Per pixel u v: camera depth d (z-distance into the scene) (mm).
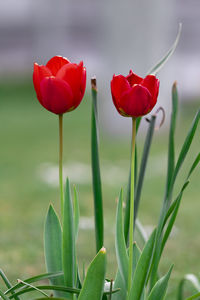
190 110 13859
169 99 9688
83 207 5531
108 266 3828
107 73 9938
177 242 4551
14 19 19312
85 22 17281
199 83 15453
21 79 19078
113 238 4617
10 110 14219
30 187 6598
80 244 4453
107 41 9727
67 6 17344
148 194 6309
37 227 4957
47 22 17562
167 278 1894
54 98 1738
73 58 17406
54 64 1868
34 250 4297
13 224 5078
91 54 17297
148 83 1734
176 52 16281
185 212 5508
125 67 9570
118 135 9953
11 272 3779
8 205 5824
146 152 2162
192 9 16328
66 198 1890
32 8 18812
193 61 15977
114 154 8664
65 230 1895
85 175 7156
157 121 9789
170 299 3211
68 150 9039
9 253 4223
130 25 9445
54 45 17578
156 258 1949
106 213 5484
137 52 9477
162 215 1957
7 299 1799
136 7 9367
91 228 4871
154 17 9375
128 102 1699
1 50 19766
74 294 1971
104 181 6891
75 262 1926
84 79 1767
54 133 10852
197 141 9461
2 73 19375
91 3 16844
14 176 7215
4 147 9391
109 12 9570
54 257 2002
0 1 19516
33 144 9656
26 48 19594
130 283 1838
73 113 13648
